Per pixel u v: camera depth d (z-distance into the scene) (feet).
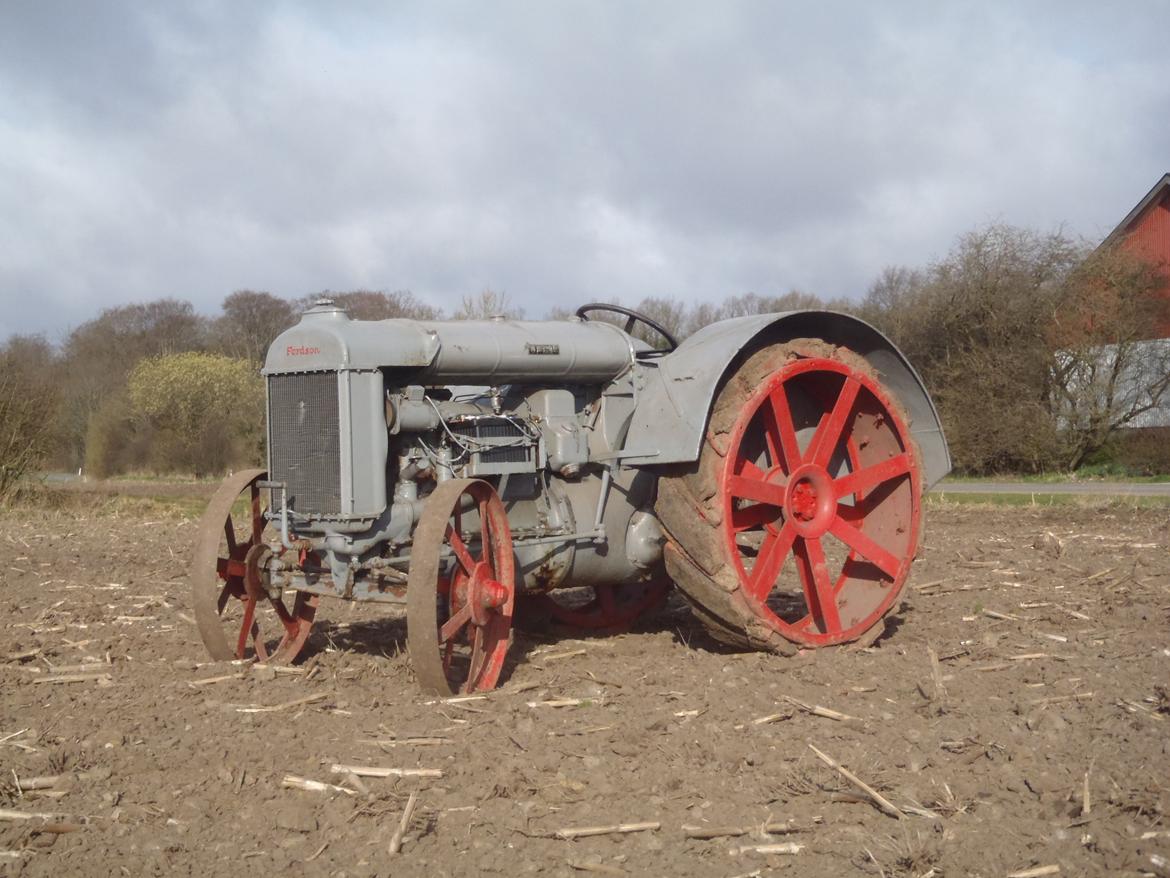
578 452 21.39
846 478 21.89
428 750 15.20
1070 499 59.82
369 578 19.03
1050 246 88.07
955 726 15.98
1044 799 13.24
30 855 11.96
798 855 11.85
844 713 16.87
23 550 41.32
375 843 12.23
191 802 13.41
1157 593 27.48
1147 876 11.21
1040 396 86.89
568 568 21.09
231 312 189.16
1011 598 27.43
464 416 20.12
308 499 19.15
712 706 17.15
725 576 19.62
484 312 56.65
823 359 21.43
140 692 18.48
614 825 12.55
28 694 18.57
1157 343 83.20
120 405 123.03
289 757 14.90
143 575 34.19
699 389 19.63
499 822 12.73
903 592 22.30
